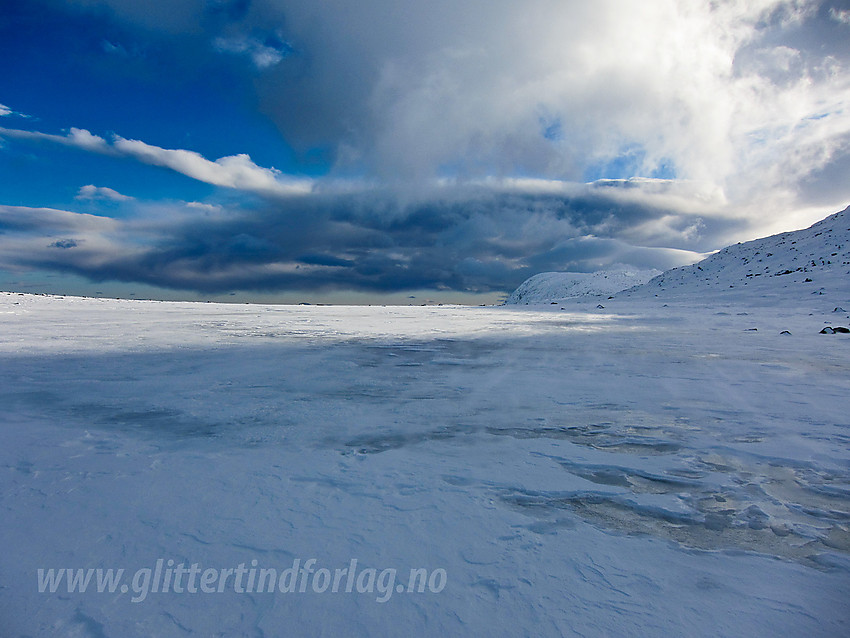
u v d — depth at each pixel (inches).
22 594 87.9
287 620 81.3
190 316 994.7
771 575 99.5
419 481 148.9
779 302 1222.3
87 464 159.9
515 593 90.0
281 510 125.6
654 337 635.5
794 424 220.1
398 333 693.9
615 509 132.8
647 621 82.2
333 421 221.0
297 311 1378.0
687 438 199.3
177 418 223.5
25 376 323.3
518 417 231.3
